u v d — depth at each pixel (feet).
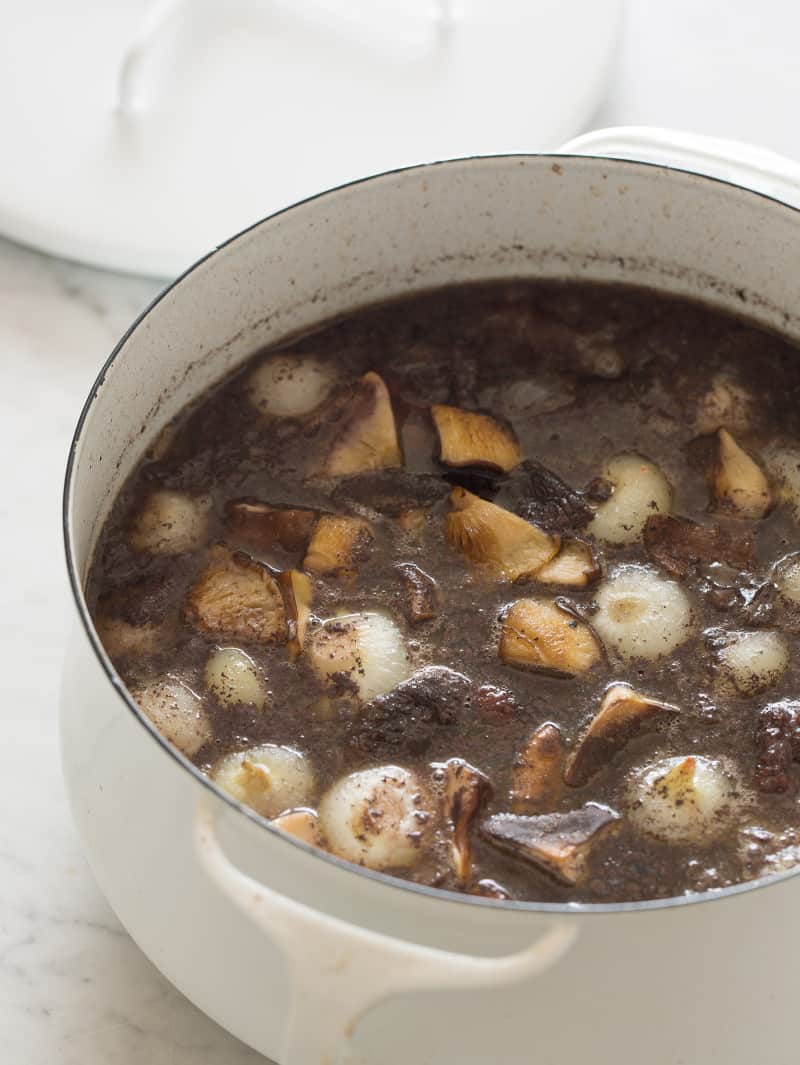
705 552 1.86
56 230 2.33
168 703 1.76
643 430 1.96
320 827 1.69
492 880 1.66
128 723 1.60
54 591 2.14
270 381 1.97
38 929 1.93
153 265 2.35
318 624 1.81
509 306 2.05
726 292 2.02
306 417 1.96
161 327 1.86
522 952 1.51
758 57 2.52
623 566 1.86
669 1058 1.65
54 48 2.44
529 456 1.94
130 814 1.66
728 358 2.01
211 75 2.41
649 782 1.70
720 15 2.55
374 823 1.68
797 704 1.77
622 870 1.67
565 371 2.01
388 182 1.95
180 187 2.35
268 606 1.80
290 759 1.73
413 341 2.02
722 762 1.73
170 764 1.56
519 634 1.78
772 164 2.01
